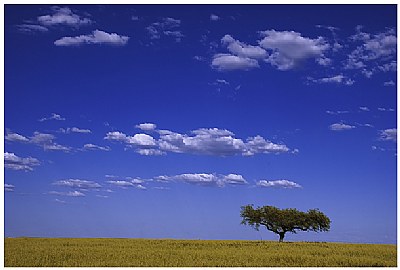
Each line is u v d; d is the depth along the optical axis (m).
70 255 41.88
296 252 48.62
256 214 76.56
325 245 61.97
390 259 42.75
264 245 60.28
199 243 61.94
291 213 76.44
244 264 37.88
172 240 68.19
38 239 64.50
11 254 41.03
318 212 76.62
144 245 56.44
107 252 45.09
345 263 39.72
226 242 66.19
